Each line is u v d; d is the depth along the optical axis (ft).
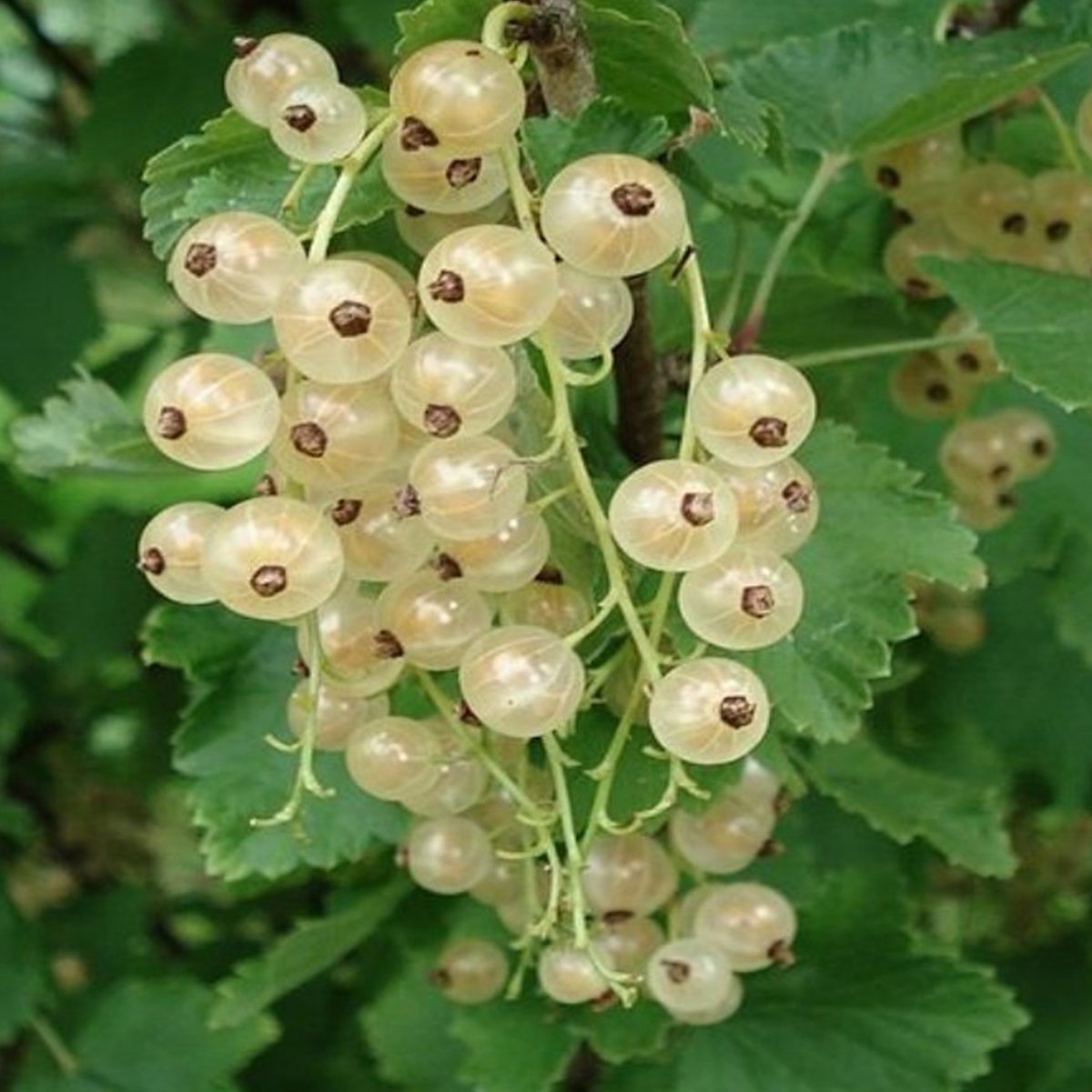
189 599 0.81
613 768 0.83
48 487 1.82
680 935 0.94
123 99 1.51
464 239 0.76
